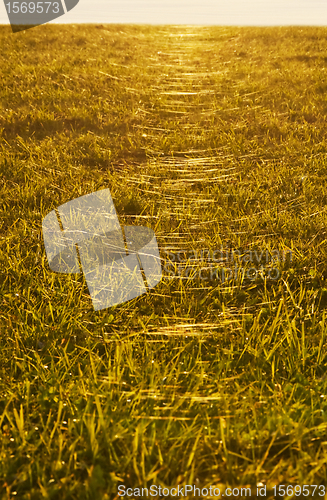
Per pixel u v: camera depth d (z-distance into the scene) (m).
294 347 2.72
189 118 7.94
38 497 1.86
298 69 10.75
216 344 2.83
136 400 2.28
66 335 2.85
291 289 3.41
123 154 6.48
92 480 1.85
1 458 1.99
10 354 2.70
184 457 1.99
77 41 14.68
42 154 6.08
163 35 17.59
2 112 7.79
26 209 4.53
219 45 15.22
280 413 2.21
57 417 2.18
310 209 4.51
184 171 5.81
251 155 6.25
